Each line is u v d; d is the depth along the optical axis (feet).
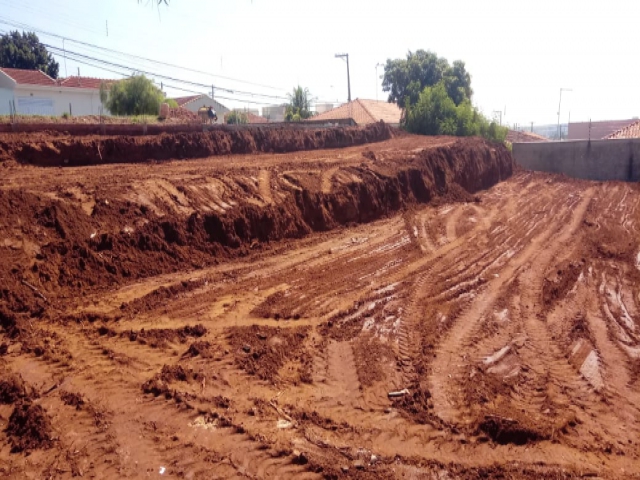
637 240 57.16
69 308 32.53
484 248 53.01
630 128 118.52
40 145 52.54
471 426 23.07
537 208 72.64
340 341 30.91
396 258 47.96
